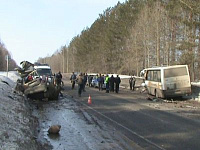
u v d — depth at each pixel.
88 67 94.00
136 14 63.47
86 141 9.37
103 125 11.93
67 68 124.94
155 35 50.41
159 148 8.47
